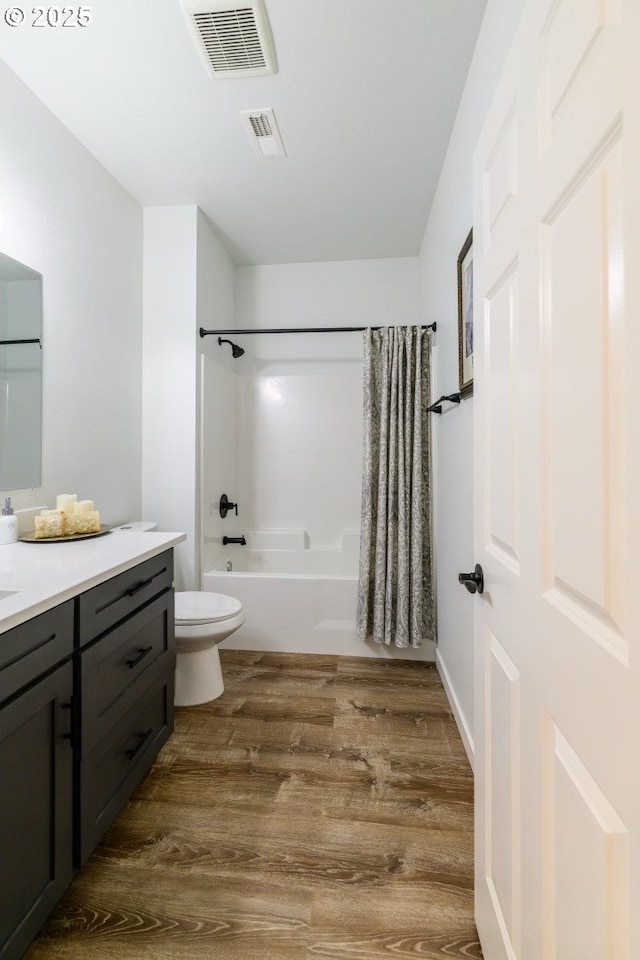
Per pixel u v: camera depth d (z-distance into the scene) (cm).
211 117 183
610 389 48
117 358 229
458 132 182
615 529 47
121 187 232
